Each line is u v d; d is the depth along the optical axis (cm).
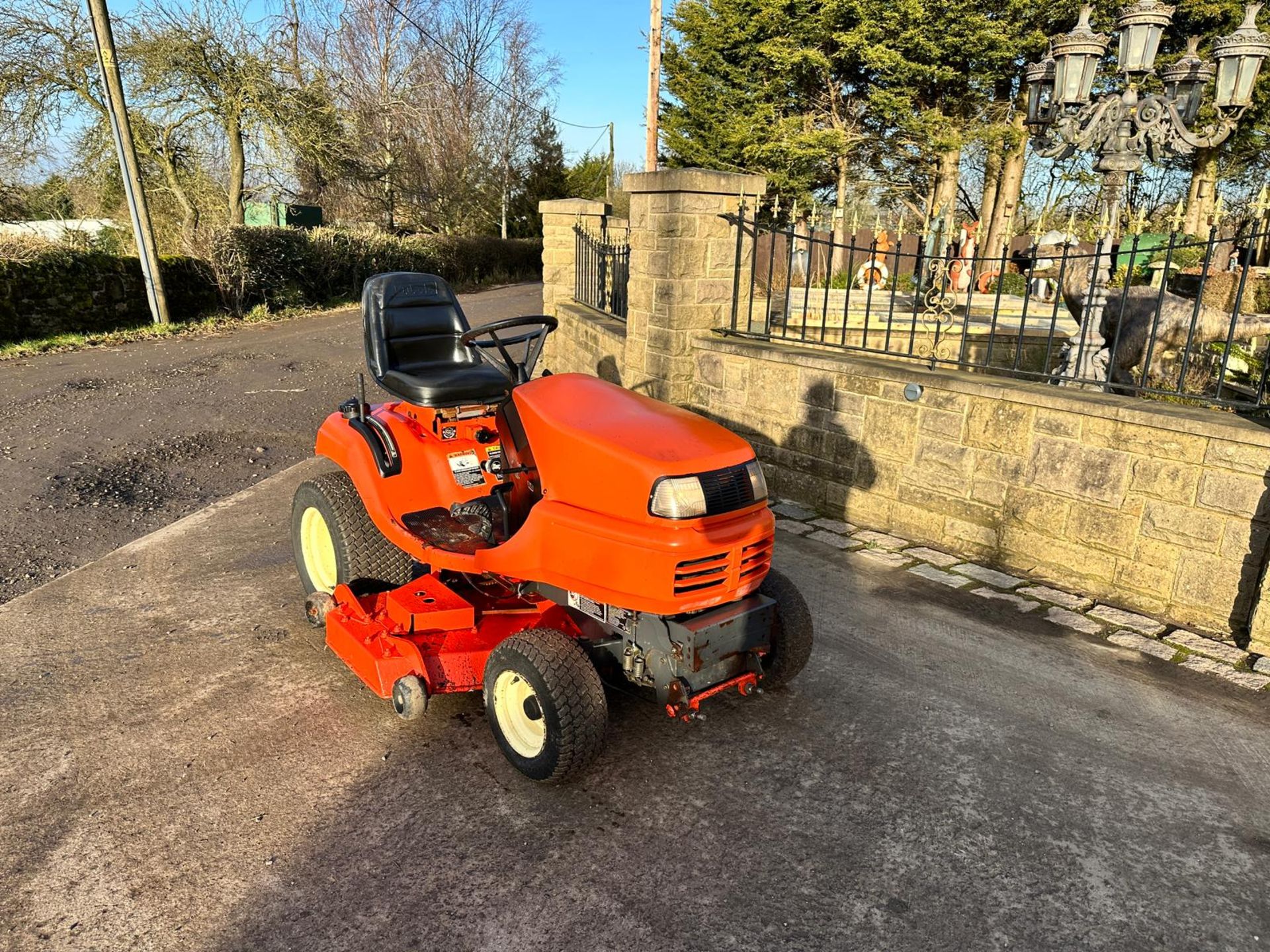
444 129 3506
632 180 674
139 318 1492
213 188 2394
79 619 447
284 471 727
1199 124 2036
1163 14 590
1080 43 610
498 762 336
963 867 283
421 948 245
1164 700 386
